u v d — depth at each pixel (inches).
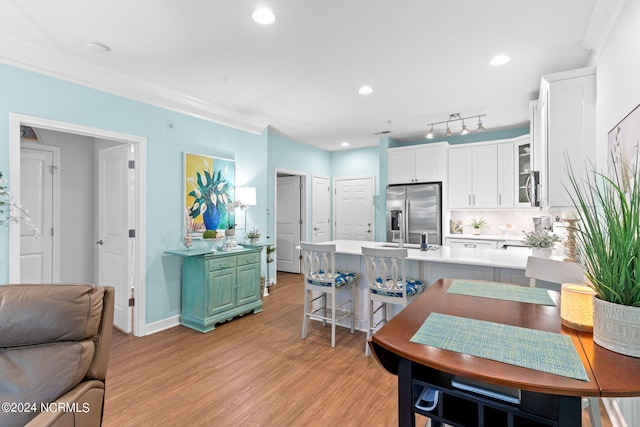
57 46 96.5
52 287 50.1
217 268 136.7
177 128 140.7
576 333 44.8
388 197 215.3
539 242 101.6
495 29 87.4
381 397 85.7
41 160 146.3
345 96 139.8
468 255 116.2
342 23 84.7
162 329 134.6
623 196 40.2
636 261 37.7
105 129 116.3
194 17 81.8
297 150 236.2
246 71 114.1
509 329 46.4
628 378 32.8
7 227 94.9
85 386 47.7
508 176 187.0
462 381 40.7
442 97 141.3
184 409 80.4
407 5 77.0
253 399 84.7
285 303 173.0
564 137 96.9
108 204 141.5
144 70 113.2
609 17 76.4
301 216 249.9
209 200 152.5
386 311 123.9
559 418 33.8
